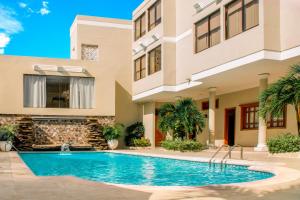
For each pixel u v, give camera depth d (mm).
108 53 29203
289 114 18859
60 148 23953
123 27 29734
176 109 21188
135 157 18969
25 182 7625
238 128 23078
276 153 14680
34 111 24750
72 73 25750
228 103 24141
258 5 15789
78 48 28688
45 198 5898
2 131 22281
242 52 16547
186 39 22328
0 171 9867
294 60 15609
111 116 26406
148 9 26078
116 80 28938
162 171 12977
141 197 6082
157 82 24062
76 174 12508
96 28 29188
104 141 25266
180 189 6883
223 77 19109
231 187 7117
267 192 6605
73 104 25766
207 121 26359
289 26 15367
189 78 21859
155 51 24750
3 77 24234
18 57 24641
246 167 11844
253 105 21797
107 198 5961
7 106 24141
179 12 23344
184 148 19797
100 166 15023
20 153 21391
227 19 17891
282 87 13945
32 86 24938
